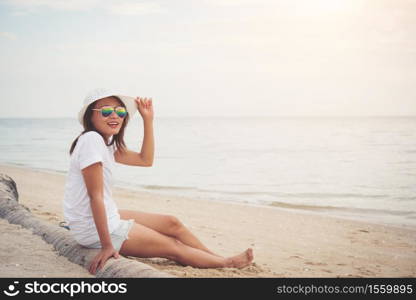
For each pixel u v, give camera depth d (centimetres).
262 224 846
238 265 435
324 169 2081
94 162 358
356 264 568
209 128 9044
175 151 3166
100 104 387
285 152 3097
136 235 388
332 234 781
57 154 2791
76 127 10219
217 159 2572
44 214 704
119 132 412
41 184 1272
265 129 8356
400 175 1873
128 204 1025
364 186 1559
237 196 1308
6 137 5231
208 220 861
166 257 409
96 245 384
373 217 1017
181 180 1650
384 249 678
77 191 378
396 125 10056
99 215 361
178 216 892
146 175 1781
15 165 2044
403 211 1098
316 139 4753
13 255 391
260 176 1819
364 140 4478
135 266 346
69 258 386
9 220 531
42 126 11288
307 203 1210
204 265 420
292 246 663
